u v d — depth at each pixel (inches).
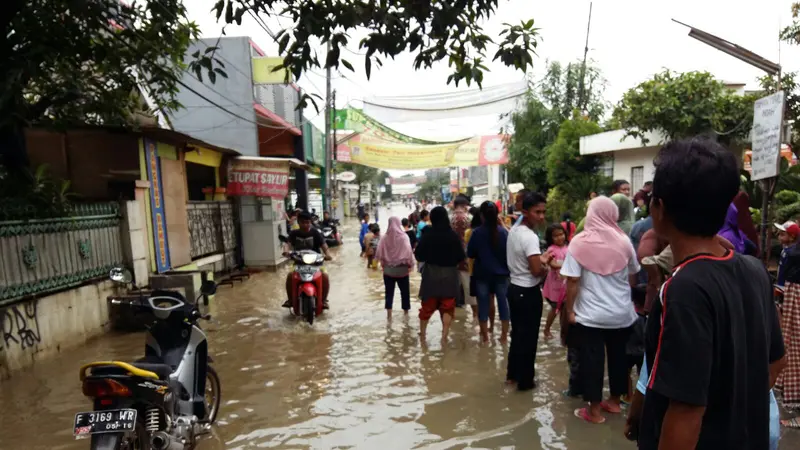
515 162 807.7
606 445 154.9
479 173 1768.0
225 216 530.9
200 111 618.8
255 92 642.8
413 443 159.8
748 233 198.1
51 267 262.4
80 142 363.3
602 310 167.0
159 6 267.1
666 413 60.9
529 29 197.5
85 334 280.4
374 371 226.8
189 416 145.3
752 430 63.0
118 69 286.8
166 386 132.3
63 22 253.9
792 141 408.8
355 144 843.4
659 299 65.0
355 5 184.2
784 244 191.5
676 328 59.6
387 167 847.1
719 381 60.9
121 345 275.6
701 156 63.2
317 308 325.1
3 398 201.9
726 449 61.3
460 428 169.0
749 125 440.5
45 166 286.8
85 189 363.6
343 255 729.0
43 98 282.4
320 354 252.7
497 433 164.4
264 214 557.3
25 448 161.8
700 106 448.5
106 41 279.3
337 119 853.8
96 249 303.4
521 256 196.5
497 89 594.6
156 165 391.2
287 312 346.3
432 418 177.3
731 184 62.4
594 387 168.9
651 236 171.5
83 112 299.4
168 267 397.4
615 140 564.4
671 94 458.3
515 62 198.8
